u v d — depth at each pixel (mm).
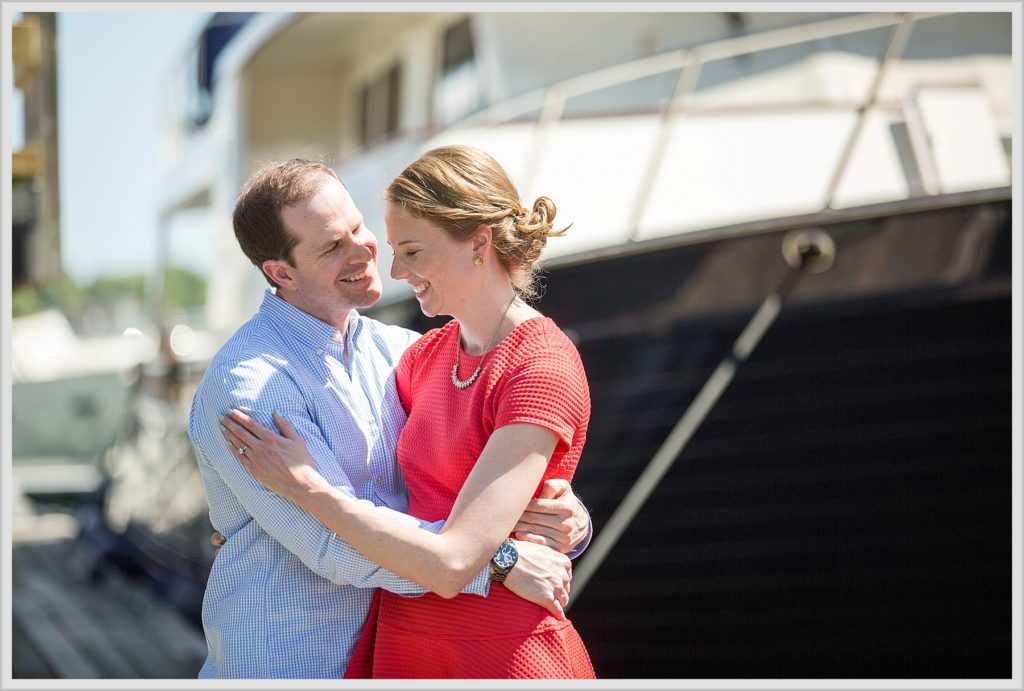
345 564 2574
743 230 4812
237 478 2643
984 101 6363
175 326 11281
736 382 4836
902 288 4621
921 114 6316
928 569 4750
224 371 2670
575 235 6039
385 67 9883
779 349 4785
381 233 6363
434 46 8938
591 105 6375
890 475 4727
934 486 4688
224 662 2723
